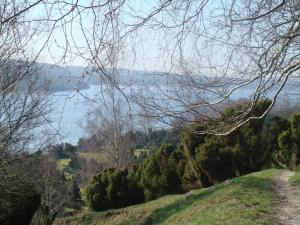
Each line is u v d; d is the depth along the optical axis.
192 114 5.01
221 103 5.10
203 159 27.33
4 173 14.54
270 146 28.27
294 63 5.29
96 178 29.45
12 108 12.66
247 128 27.28
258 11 5.01
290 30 5.09
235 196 17.11
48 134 14.76
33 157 15.98
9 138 13.41
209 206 16.59
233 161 27.55
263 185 19.39
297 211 14.03
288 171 25.41
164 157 28.94
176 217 17.48
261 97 5.19
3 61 6.04
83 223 26.02
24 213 16.61
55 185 27.62
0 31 3.38
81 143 39.72
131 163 40.28
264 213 13.95
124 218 24.03
